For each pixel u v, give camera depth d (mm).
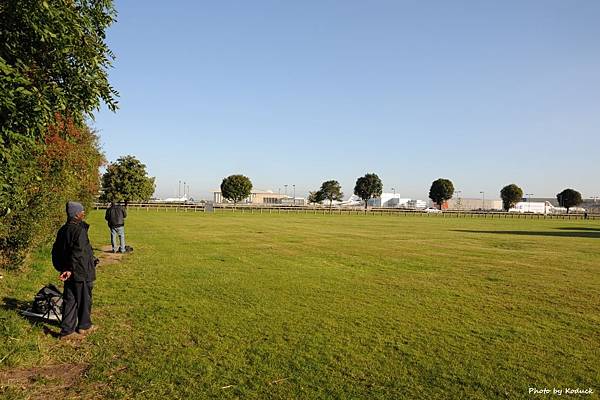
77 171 16500
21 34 5020
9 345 5777
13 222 10070
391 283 11547
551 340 7012
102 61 5891
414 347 6500
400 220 54250
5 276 9906
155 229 28406
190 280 11156
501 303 9547
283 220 46156
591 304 9633
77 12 5602
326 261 15422
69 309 6488
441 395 4949
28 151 5996
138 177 71500
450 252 19234
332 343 6535
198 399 4648
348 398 4797
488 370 5695
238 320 7590
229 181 113188
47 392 4738
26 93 4617
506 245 23312
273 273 12586
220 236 24375
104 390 4805
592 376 5598
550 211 133875
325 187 141125
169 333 6766
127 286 10227
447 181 127375
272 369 5492
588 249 21875
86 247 6621
